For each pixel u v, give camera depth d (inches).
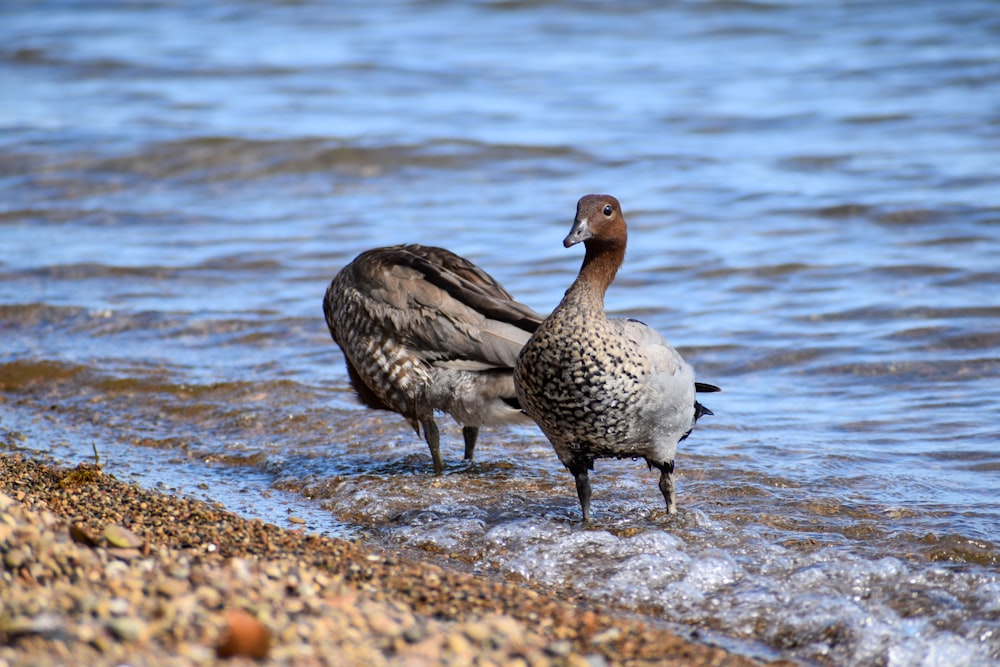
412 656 246.1
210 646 233.5
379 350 425.1
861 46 1403.8
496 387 411.2
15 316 663.8
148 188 981.8
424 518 388.2
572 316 342.0
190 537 327.6
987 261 719.7
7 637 224.8
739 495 403.9
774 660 287.1
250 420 498.6
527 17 1625.2
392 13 1690.5
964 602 312.7
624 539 355.6
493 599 300.2
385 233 844.0
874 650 289.0
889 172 943.0
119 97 1283.2
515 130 1115.3
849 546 353.4
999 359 558.9
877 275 708.0
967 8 1528.1
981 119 1095.6
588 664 255.9
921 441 460.8
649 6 1635.1
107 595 254.5
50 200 942.4
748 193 906.1
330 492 417.1
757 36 1488.7
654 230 835.4
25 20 1733.5
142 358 583.2
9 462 423.5
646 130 1114.1
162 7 1802.4
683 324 637.9
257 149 1035.3
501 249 799.7
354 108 1220.5
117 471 435.2
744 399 527.2
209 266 768.3
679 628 307.3
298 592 279.9
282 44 1542.8
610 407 342.6
